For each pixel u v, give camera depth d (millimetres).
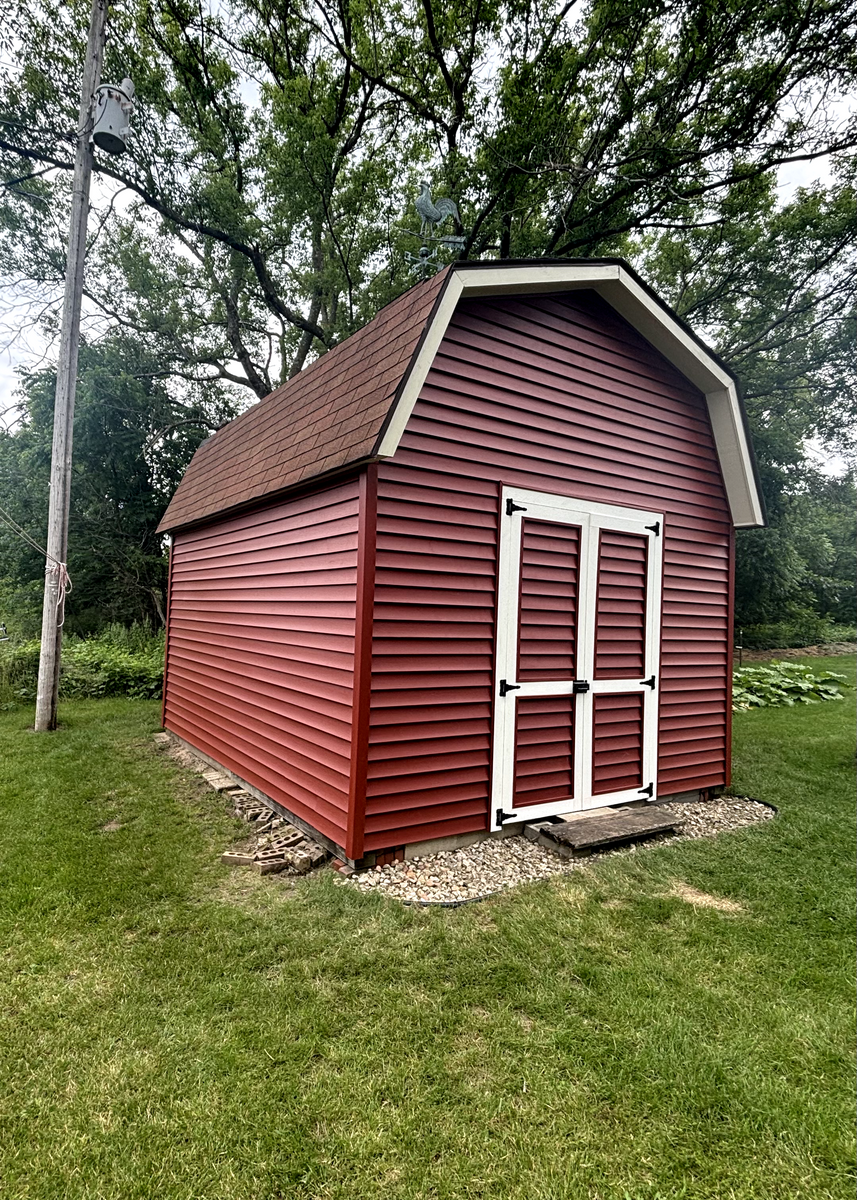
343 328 15977
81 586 14805
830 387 13094
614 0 10023
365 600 3357
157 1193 1581
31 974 2537
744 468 5246
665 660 4945
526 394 4113
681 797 5180
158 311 15992
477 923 2969
